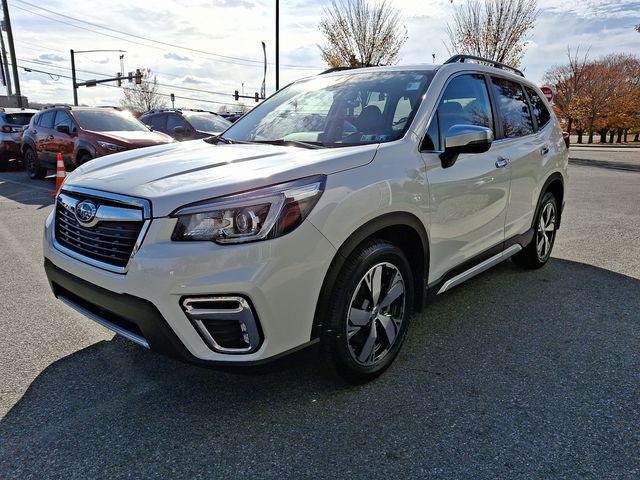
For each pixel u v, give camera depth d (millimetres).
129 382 2770
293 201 2219
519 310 3783
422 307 3051
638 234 6195
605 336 3338
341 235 2369
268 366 2268
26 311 3750
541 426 2379
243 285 2113
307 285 2287
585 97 48562
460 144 2814
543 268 4801
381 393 2666
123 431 2344
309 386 2730
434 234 2973
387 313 2812
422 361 3016
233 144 3277
